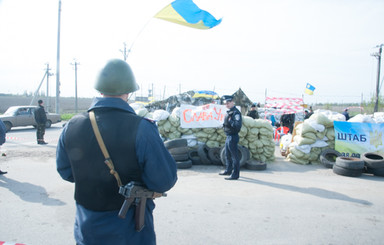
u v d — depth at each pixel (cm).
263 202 460
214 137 796
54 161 733
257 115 1197
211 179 600
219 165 749
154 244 172
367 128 787
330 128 823
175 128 808
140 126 151
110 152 147
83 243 155
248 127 773
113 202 151
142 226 161
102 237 151
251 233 352
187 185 550
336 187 553
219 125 780
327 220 394
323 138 809
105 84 157
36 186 520
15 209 412
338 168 664
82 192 155
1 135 571
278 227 370
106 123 150
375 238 345
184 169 699
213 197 480
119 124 150
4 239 327
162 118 806
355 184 579
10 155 804
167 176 157
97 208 151
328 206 447
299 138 802
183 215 402
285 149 909
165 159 157
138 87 176
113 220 152
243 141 784
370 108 3388
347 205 453
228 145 606
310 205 450
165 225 370
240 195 493
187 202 453
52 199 454
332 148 806
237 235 346
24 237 332
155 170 151
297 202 463
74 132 155
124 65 164
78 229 160
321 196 495
